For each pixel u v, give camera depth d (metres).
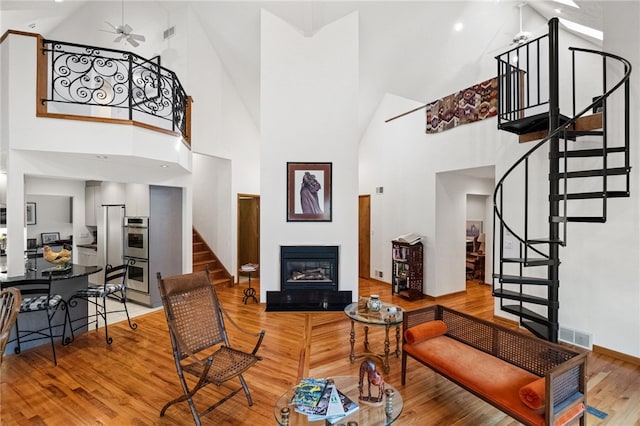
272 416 2.42
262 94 5.16
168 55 5.75
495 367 2.41
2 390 2.73
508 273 4.50
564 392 1.99
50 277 3.27
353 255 5.18
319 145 5.19
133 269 5.32
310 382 2.22
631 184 3.30
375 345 3.69
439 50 5.33
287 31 5.18
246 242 7.39
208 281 2.92
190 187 5.67
